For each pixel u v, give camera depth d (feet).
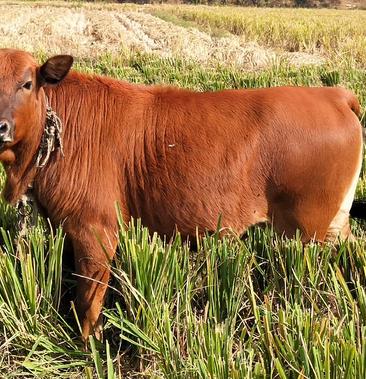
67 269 16.48
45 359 14.11
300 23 100.32
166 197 14.93
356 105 16.43
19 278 15.11
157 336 13.37
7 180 15.19
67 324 14.93
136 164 14.90
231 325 14.07
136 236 14.56
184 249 14.98
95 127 14.93
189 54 64.59
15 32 88.63
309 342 12.41
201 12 138.82
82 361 14.06
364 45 69.51
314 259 15.19
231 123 15.05
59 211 14.83
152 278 14.32
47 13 128.98
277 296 15.48
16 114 13.42
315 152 15.01
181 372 12.56
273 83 42.55
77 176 14.70
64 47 71.31
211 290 14.57
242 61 59.47
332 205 15.56
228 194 14.98
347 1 334.44
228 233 15.34
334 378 11.85
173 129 14.99
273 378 12.50
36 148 14.55
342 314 14.03
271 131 14.94
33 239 15.10
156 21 117.91
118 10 157.58
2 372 14.03
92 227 14.64
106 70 49.29
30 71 13.74
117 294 16.10
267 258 16.06
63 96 15.02
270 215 15.52
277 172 15.01
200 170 14.82
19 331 14.33
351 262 15.69
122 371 14.33
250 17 118.01
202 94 15.66
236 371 11.55
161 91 15.72
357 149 15.53
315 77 44.88
